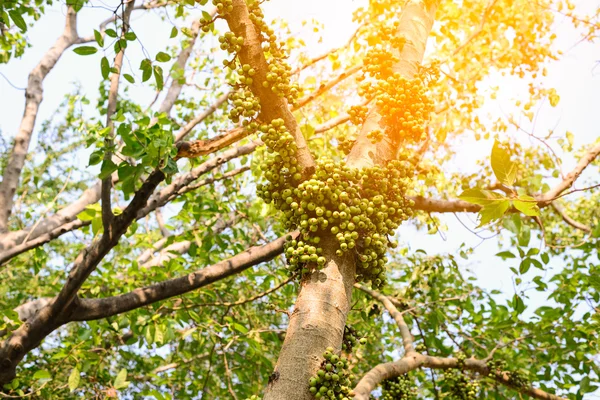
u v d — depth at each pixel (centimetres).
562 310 636
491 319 721
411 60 378
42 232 647
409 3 422
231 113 303
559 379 680
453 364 572
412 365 520
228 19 307
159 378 696
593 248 626
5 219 677
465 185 834
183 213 652
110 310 464
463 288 752
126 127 388
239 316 764
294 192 286
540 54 691
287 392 234
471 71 712
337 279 267
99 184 723
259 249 501
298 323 255
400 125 337
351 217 281
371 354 831
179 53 816
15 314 493
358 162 315
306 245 275
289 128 301
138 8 672
